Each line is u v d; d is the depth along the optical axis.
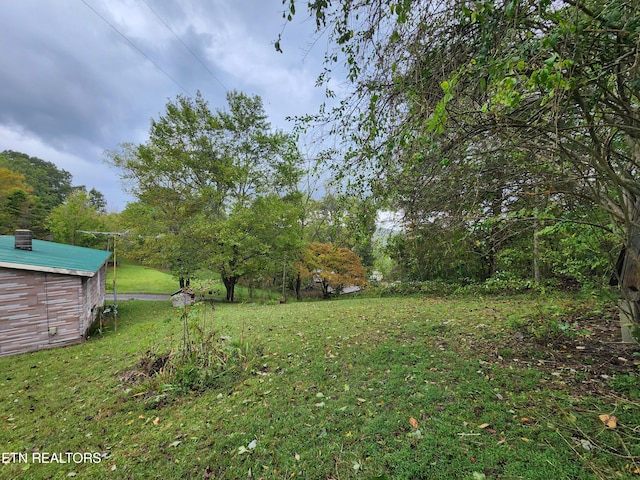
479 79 1.71
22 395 3.58
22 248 8.13
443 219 2.77
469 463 1.76
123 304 12.46
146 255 12.78
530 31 1.61
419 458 1.86
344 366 3.48
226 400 2.91
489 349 3.63
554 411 2.18
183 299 4.72
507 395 2.49
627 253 2.75
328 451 2.04
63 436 2.55
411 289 10.94
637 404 2.13
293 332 5.23
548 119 1.62
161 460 2.12
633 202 2.46
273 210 12.21
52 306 6.71
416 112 2.06
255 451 2.11
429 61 2.11
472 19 1.55
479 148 2.18
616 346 3.27
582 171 2.14
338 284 14.36
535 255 6.14
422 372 3.10
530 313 5.12
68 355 5.57
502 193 2.47
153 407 2.92
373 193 2.92
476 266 8.88
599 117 1.86
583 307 4.97
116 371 4.10
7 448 2.40
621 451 1.73
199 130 12.99
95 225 21.42
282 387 3.07
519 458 1.75
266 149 13.53
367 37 2.20
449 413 2.31
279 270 14.10
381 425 2.25
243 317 6.98
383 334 4.73
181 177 12.84
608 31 1.36
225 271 12.34
